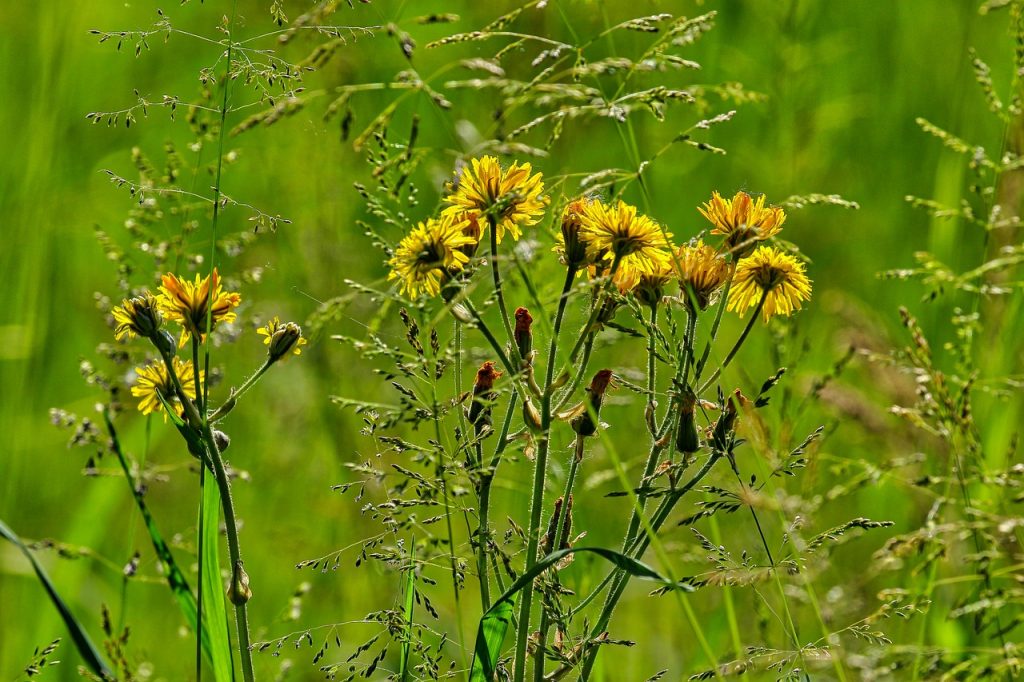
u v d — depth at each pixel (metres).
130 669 4.59
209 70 3.77
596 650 3.58
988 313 6.05
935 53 8.41
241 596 3.53
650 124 7.94
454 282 3.32
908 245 7.70
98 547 5.82
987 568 4.34
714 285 3.65
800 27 8.43
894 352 5.14
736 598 5.44
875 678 4.45
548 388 3.46
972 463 5.16
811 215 7.77
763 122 8.20
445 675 3.70
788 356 5.62
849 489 4.93
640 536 3.66
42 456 6.39
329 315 3.33
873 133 8.23
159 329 3.54
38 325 6.65
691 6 8.41
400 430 6.33
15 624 5.33
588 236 3.49
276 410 6.42
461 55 8.05
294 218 6.95
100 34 3.86
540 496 3.46
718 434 3.66
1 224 6.59
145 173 4.43
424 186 6.91
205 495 3.62
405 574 3.81
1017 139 5.64
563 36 7.85
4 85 7.46
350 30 3.59
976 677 4.11
